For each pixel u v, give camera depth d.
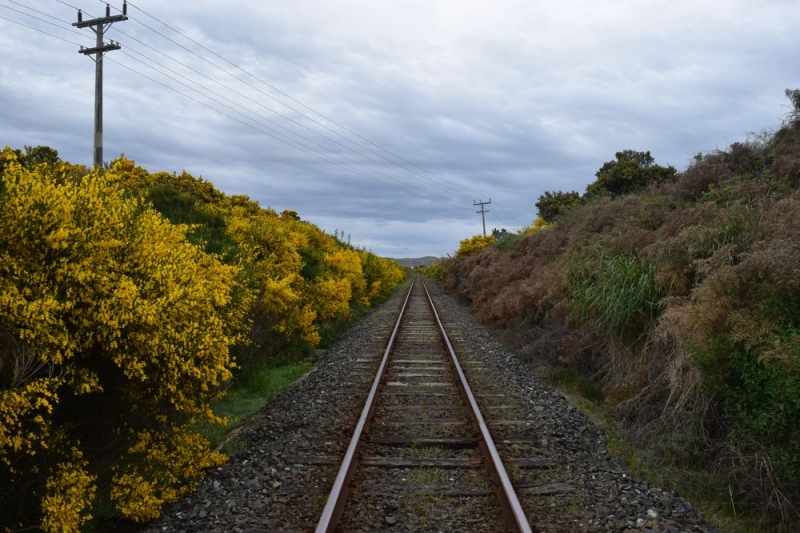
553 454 6.23
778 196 8.98
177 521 4.64
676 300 7.44
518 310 15.39
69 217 4.66
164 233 6.01
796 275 5.24
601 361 10.05
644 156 34.69
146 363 5.00
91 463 5.02
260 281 11.81
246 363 10.38
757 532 4.64
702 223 8.61
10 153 4.67
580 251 13.16
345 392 9.20
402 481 5.38
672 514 4.75
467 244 42.59
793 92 11.06
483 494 5.07
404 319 21.08
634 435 6.88
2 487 4.35
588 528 4.48
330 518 4.32
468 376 10.36
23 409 4.00
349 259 24.59
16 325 4.12
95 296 4.75
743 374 5.35
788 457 4.65
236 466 5.82
